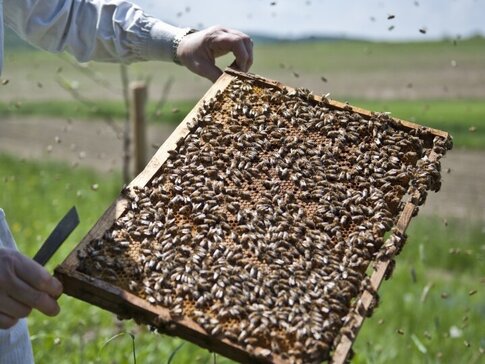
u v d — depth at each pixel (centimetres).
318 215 79
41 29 89
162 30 93
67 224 71
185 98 546
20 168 347
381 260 74
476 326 163
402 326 162
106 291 68
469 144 363
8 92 589
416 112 434
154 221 77
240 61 93
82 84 614
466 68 664
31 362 82
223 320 69
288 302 70
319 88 599
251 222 77
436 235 236
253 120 88
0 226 79
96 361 122
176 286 71
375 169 83
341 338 68
